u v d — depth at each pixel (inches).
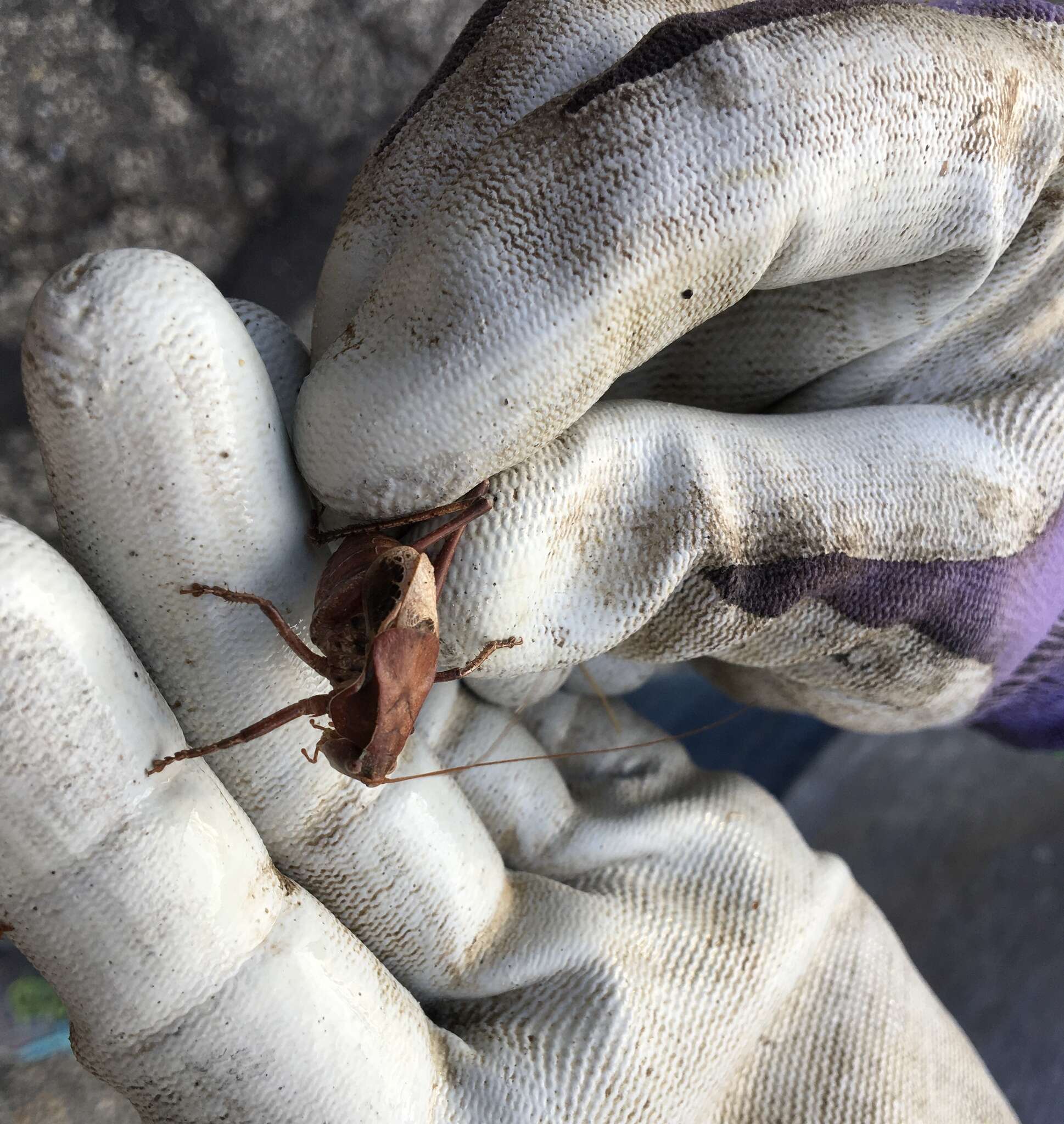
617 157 4.6
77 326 4.4
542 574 5.1
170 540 4.7
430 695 6.5
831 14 4.9
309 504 5.1
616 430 5.3
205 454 4.6
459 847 5.7
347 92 9.0
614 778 7.2
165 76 8.1
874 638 5.8
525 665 5.3
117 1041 4.7
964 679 6.2
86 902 4.5
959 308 5.9
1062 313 6.1
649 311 4.7
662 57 4.7
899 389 6.2
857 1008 6.7
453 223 4.7
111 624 4.6
